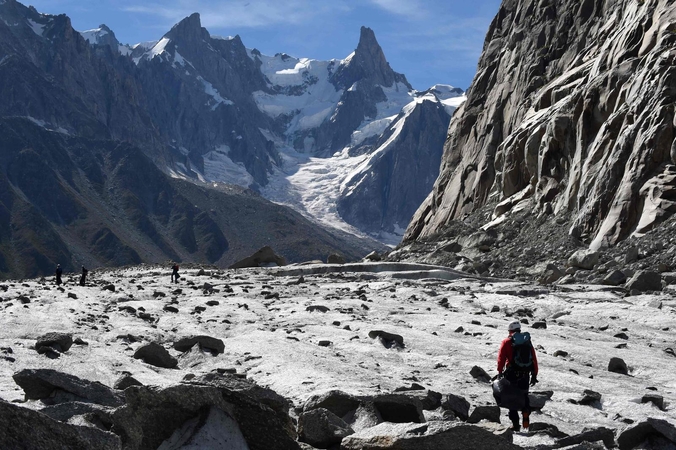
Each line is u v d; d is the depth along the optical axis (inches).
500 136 3462.1
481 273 2269.9
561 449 407.2
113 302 1373.0
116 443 275.4
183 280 2046.0
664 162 2170.3
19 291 1501.0
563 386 707.4
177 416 331.6
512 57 3782.0
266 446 338.6
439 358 817.5
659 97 2249.0
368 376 677.9
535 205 2726.4
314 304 1304.1
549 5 3740.2
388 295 1551.4
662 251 1900.8
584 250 2187.5
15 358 642.2
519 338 488.4
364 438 356.8
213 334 961.5
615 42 2738.7
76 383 407.8
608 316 1283.2
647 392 705.6
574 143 2652.6
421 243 2935.5
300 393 592.4
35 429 256.8
